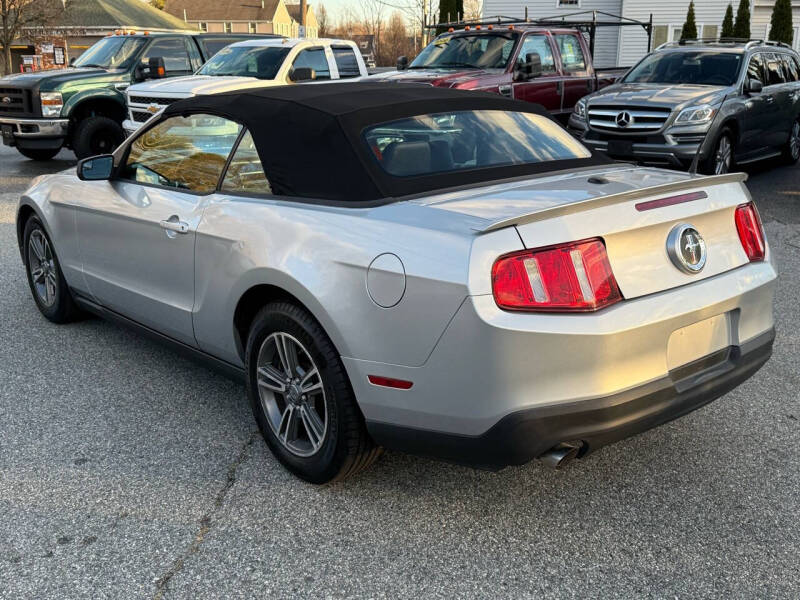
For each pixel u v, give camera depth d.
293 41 11.75
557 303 2.52
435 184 3.09
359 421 2.95
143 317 4.20
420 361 2.66
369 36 47.38
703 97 9.73
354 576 2.64
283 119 3.38
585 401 2.57
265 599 2.53
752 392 4.14
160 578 2.63
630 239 2.69
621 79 11.38
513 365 2.50
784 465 3.36
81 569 2.68
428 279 2.59
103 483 3.24
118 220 4.14
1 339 5.00
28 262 5.35
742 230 3.13
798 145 12.93
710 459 3.42
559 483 3.23
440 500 3.11
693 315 2.78
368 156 3.11
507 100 3.96
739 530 2.88
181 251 3.67
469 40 12.07
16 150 15.65
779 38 28.78
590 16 32.81
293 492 3.17
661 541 2.82
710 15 31.23
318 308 2.88
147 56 12.89
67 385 4.26
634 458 3.44
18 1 34.34
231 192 3.51
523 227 2.54
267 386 3.32
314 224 3.00
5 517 2.99
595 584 2.59
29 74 12.59
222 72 11.62
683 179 3.19
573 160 3.61
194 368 4.52
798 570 2.64
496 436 2.57
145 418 3.86
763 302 3.15
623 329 2.57
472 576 2.64
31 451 3.52
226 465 3.39
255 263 3.15
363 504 3.08
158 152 4.05
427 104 3.56
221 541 2.84
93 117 12.20
